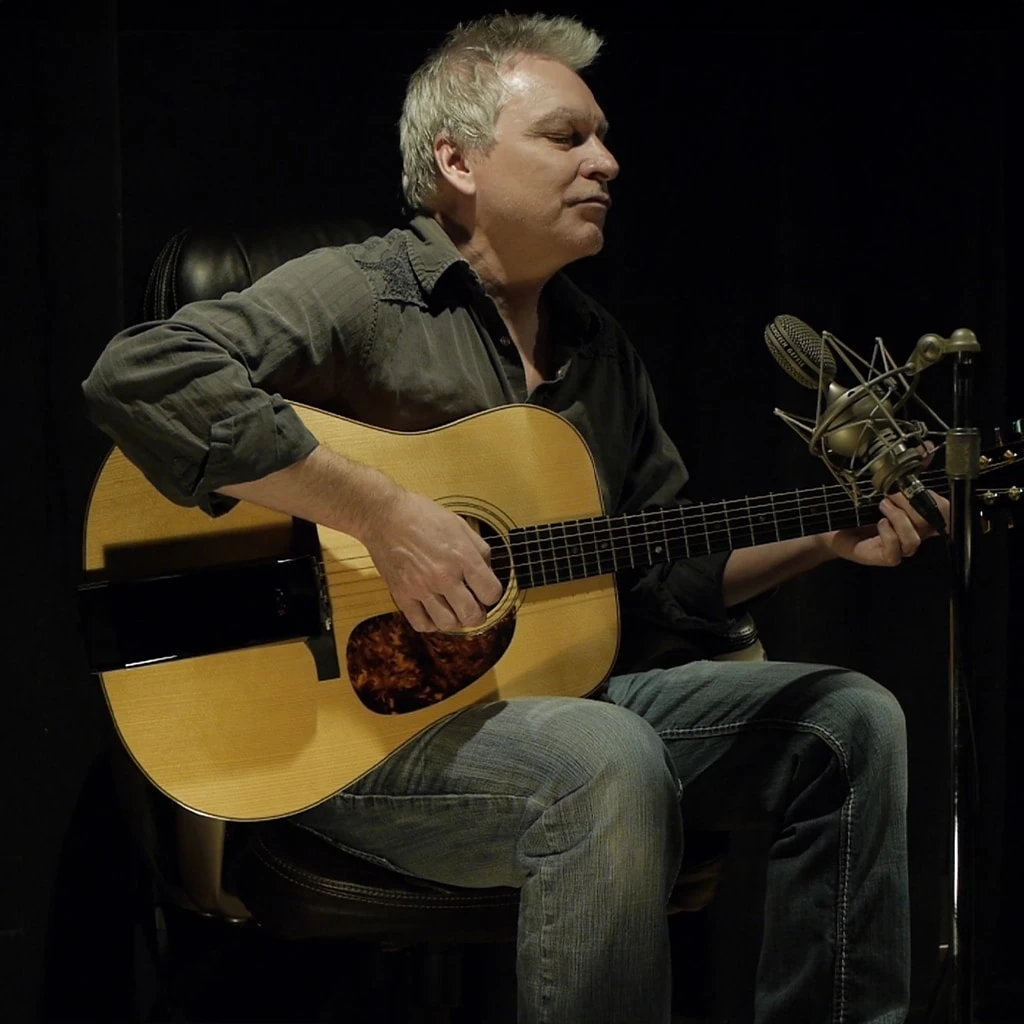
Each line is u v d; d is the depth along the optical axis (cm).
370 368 161
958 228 244
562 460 166
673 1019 238
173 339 144
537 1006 138
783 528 167
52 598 189
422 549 148
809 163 241
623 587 187
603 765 141
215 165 229
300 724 153
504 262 175
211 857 171
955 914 135
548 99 170
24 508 188
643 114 240
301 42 230
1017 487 152
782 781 167
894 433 144
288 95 230
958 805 135
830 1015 159
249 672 152
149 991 207
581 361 183
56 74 192
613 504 183
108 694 149
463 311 170
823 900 162
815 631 244
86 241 194
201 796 150
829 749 163
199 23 227
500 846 149
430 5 232
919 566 245
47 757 190
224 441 140
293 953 221
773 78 241
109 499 151
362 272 162
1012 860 239
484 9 233
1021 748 238
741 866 238
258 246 183
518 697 160
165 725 150
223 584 150
